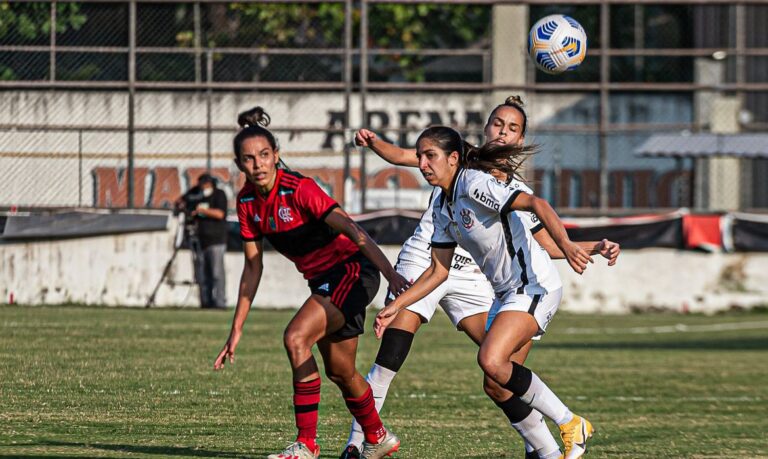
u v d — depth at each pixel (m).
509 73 70.75
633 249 69.31
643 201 74.19
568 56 24.98
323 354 19.91
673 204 74.12
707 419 29.66
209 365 36.16
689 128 73.38
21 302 64.25
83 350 38.97
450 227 19.83
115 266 65.00
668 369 42.47
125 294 65.00
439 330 57.75
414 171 68.50
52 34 68.19
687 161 74.12
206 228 62.44
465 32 77.25
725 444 25.06
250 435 23.17
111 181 66.75
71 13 69.62
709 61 78.75
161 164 67.50
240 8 72.94
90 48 67.50
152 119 69.75
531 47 25.33
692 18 79.00
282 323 55.44
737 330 60.97
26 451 19.70
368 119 71.56
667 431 27.09
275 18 73.50
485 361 18.88
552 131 68.88
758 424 28.88
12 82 67.81
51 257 64.75
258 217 19.44
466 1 69.06
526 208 18.50
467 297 23.38
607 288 70.00
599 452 23.31
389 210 65.44
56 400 26.98
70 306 63.41
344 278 19.38
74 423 23.69
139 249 65.19
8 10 67.94
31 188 66.06
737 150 69.69
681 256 69.56
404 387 34.09
